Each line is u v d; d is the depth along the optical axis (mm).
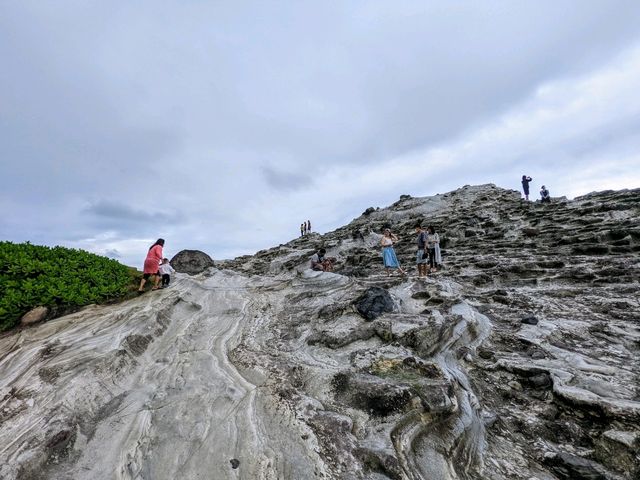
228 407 4766
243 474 3521
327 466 3541
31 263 8852
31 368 5727
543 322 7289
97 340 6688
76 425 4359
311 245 32938
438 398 4465
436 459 3770
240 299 10672
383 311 7625
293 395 4961
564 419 4461
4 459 3711
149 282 11883
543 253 13656
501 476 3680
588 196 23047
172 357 6727
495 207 27109
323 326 7609
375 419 4285
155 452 3932
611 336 6289
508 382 5414
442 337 6453
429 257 14438
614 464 3609
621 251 11891
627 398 4324
